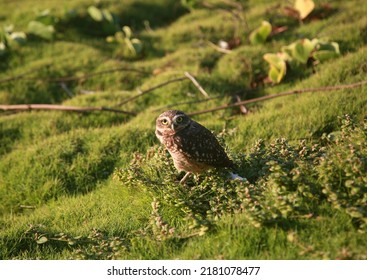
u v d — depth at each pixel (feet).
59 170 31.09
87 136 33.63
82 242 23.67
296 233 19.75
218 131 32.40
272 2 53.31
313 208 20.97
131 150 31.96
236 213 21.70
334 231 19.81
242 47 44.14
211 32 48.85
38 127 36.68
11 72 45.39
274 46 43.19
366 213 19.56
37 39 50.29
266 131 30.78
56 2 58.23
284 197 20.51
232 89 39.11
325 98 32.35
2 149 35.09
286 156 24.49
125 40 47.83
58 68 44.96
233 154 26.43
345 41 40.63
